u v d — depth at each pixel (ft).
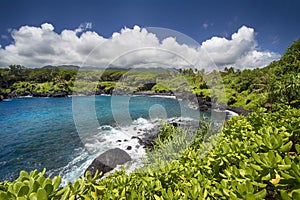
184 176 5.58
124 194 4.86
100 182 5.64
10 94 156.56
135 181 5.63
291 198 3.27
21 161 30.73
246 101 72.02
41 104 100.48
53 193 3.85
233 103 73.92
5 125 55.11
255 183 3.86
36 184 3.61
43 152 32.12
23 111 79.56
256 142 5.52
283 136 6.30
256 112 10.73
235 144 6.08
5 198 3.41
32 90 160.25
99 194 5.06
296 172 3.42
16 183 3.66
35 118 62.23
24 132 46.57
